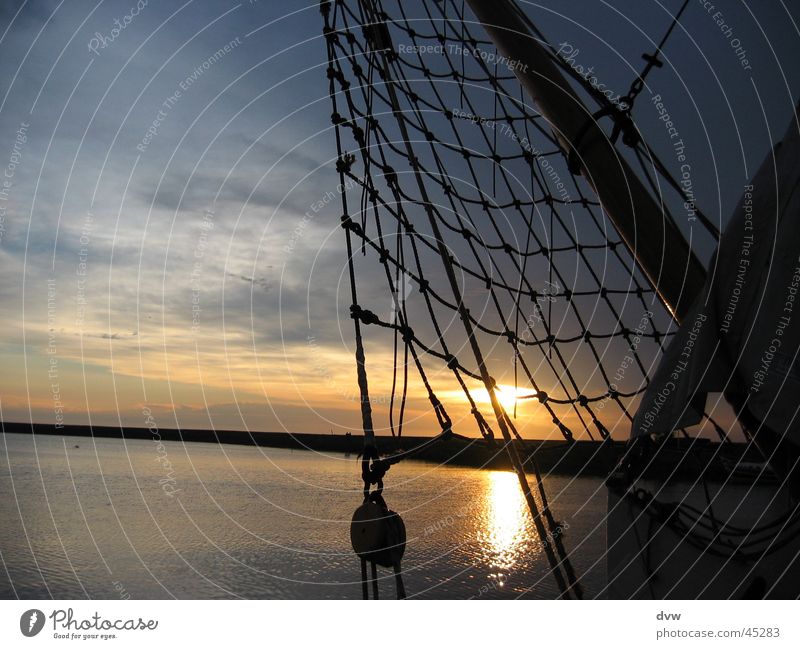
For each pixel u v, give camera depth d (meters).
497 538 28.58
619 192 3.42
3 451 82.12
